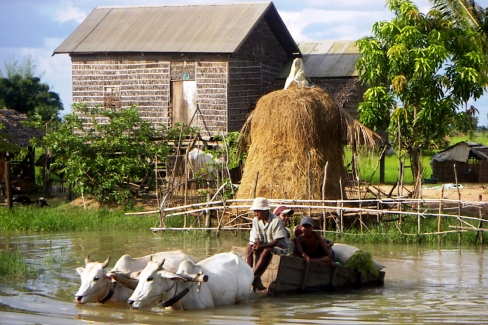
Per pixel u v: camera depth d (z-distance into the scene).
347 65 32.56
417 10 25.36
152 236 18.31
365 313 9.80
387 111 26.45
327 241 12.13
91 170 24.27
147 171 25.17
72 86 31.95
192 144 22.91
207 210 18.58
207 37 30.33
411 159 26.52
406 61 24.97
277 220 11.47
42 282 11.94
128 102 31.30
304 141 19.31
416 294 11.27
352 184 21.25
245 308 10.16
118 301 10.35
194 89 30.50
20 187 28.06
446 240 17.61
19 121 29.81
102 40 31.56
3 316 9.39
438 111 25.09
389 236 17.33
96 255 14.93
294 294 11.31
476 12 20.94
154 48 30.28
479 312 9.82
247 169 19.95
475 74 24.44
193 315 9.57
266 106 19.94
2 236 18.25
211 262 10.50
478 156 35.97
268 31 32.94
